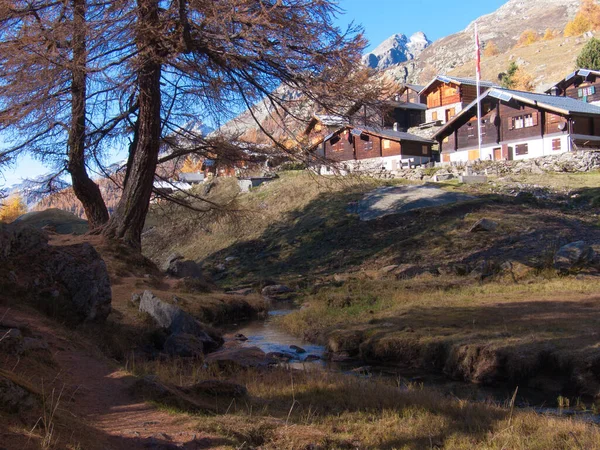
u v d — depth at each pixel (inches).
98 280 481.4
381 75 769.6
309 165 866.8
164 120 935.7
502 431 263.4
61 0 788.0
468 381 428.5
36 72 756.0
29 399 215.2
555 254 908.6
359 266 1186.6
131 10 715.4
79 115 844.0
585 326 482.6
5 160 888.9
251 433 243.0
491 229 1174.3
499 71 4549.7
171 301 705.6
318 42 725.3
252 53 719.7
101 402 268.2
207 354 505.7
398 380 390.6
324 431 259.8
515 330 492.1
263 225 1627.7
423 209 1376.7
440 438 257.8
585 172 1565.0
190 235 1198.9
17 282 449.4
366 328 571.8
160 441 215.6
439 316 595.2
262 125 868.6
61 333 386.6
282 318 745.6
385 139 2094.0
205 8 675.4
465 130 2070.6
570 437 255.9
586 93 2546.8
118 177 1058.7
